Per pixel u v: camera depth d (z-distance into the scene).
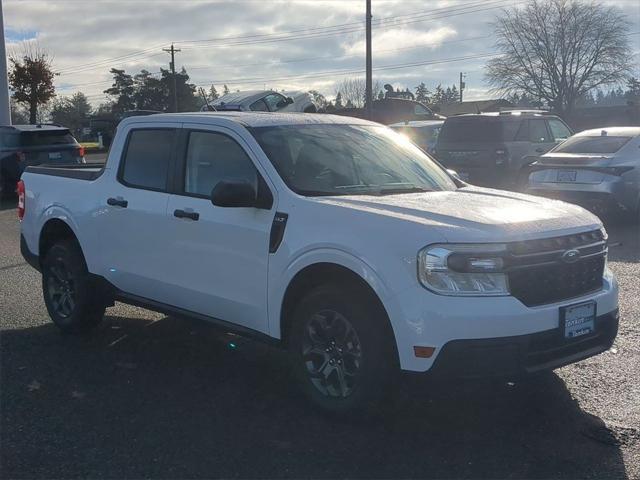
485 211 4.39
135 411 4.61
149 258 5.52
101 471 3.80
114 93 70.56
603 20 52.88
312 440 4.16
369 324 4.12
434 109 41.00
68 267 6.22
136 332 6.45
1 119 23.56
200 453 4.00
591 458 3.93
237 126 5.12
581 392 4.87
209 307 5.12
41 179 6.68
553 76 54.34
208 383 5.12
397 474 3.76
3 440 4.18
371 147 5.54
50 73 38.94
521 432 4.27
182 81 68.12
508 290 3.97
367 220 4.23
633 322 6.42
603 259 4.59
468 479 3.71
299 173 4.86
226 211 4.92
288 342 4.69
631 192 11.02
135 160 5.79
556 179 11.33
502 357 3.90
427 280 3.92
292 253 4.46
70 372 5.36
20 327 6.62
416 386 4.54
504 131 13.97
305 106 22.11
